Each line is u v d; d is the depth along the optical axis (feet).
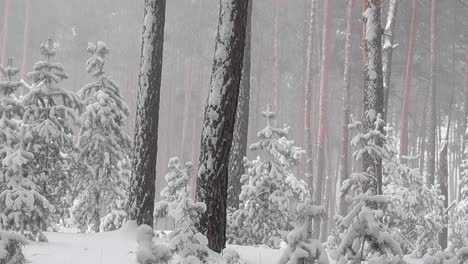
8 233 19.99
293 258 21.70
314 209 22.58
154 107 44.06
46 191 40.27
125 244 36.96
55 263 28.81
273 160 49.88
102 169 49.78
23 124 40.24
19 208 32.30
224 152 33.55
